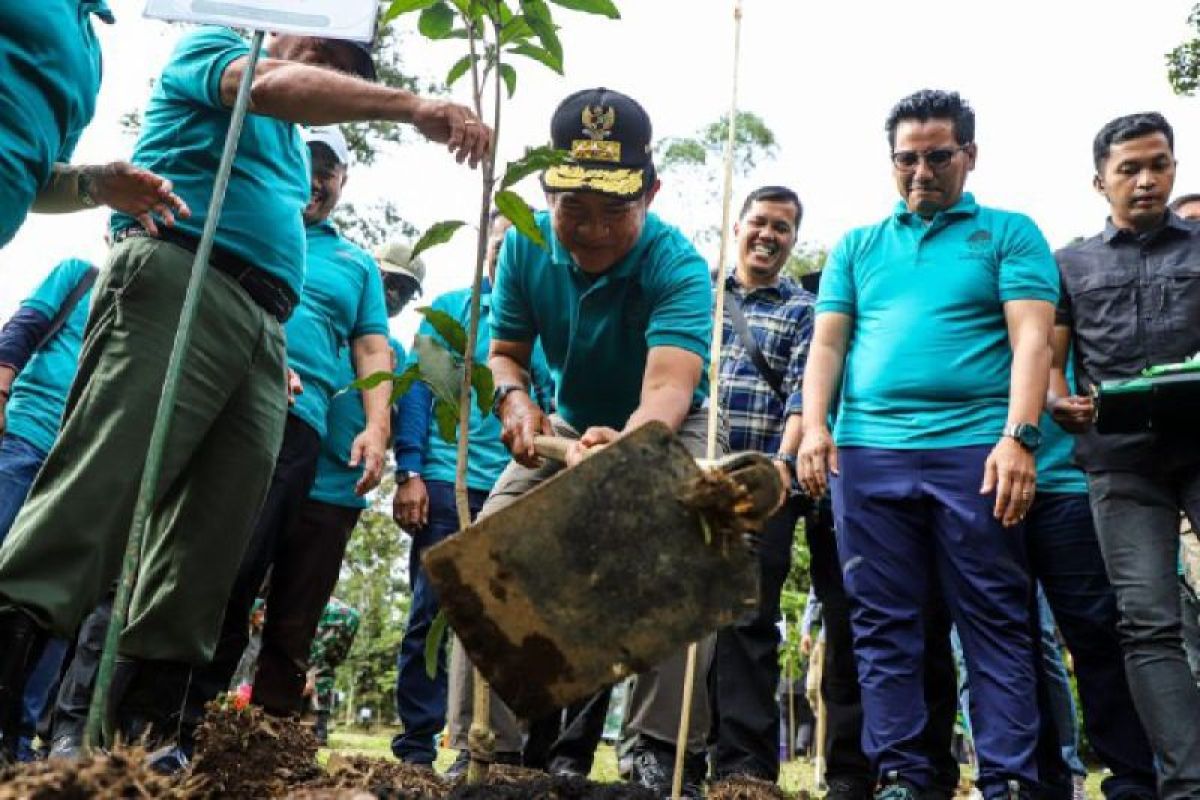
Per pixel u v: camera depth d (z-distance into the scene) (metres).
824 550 3.81
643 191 2.54
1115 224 3.53
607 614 1.41
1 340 3.88
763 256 4.09
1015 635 2.97
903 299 3.24
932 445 3.09
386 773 2.09
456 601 1.40
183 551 2.46
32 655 2.22
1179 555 3.39
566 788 1.68
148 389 2.34
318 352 3.72
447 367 1.85
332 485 3.86
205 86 2.45
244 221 2.54
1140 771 3.44
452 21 1.88
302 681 3.71
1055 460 3.59
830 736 3.76
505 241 2.87
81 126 2.39
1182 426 2.97
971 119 3.30
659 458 1.42
